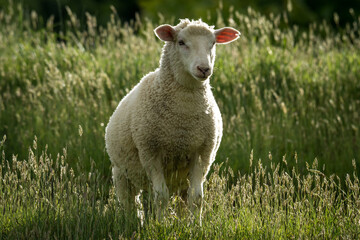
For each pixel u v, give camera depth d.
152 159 12.21
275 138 17.94
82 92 20.16
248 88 20.95
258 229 11.20
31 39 25.62
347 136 18.19
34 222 11.01
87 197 11.48
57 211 11.55
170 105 11.95
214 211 11.57
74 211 11.26
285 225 11.27
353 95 20.84
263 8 41.12
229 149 17.36
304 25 41.56
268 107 19.25
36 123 19.06
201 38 11.93
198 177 12.27
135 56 22.08
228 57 22.81
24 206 11.65
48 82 21.34
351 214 11.52
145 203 12.60
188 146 12.15
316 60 22.75
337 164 16.83
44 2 38.53
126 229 10.78
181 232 11.10
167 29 12.22
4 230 11.17
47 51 24.44
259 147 17.52
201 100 12.09
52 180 11.73
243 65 21.56
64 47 24.45
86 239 10.60
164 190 12.04
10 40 25.69
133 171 13.00
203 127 12.16
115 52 23.23
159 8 42.81
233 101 19.83
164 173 12.66
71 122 18.41
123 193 13.52
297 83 20.75
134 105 12.48
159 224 11.26
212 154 12.74
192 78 11.88
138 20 23.92
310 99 20.58
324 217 11.55
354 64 22.92
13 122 19.28
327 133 18.48
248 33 25.45
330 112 19.08
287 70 22.05
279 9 41.41
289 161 16.81
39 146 17.58
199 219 11.58
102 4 40.50
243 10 38.94
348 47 25.53
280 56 22.88
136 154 12.73
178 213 13.02
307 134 18.31
